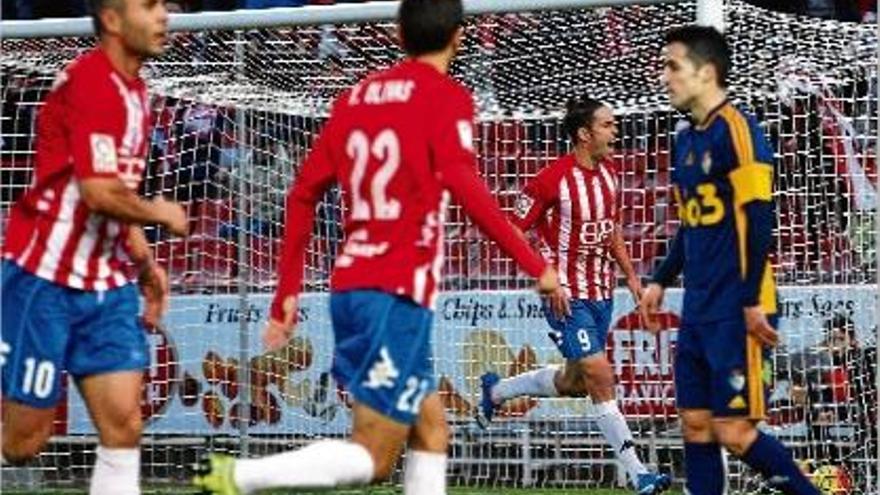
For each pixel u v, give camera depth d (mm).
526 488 26875
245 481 13641
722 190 16234
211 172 27656
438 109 14023
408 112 14055
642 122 27797
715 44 16328
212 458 13719
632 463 23797
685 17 24734
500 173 28047
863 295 24406
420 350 14078
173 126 27797
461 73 27031
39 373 15477
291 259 14961
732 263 16250
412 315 14023
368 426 14023
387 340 13945
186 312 27141
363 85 14477
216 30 24234
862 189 24625
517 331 27031
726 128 16125
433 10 14398
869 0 33156
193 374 27000
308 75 26875
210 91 27422
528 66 26656
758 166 16016
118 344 15438
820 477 23734
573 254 24359
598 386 24109
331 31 26078
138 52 15266
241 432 26766
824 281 24625
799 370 24562
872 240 24469
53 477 26547
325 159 14625
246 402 26812
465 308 27281
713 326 16391
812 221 24828
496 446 27156
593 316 24453
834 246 24688
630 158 27766
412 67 14289
